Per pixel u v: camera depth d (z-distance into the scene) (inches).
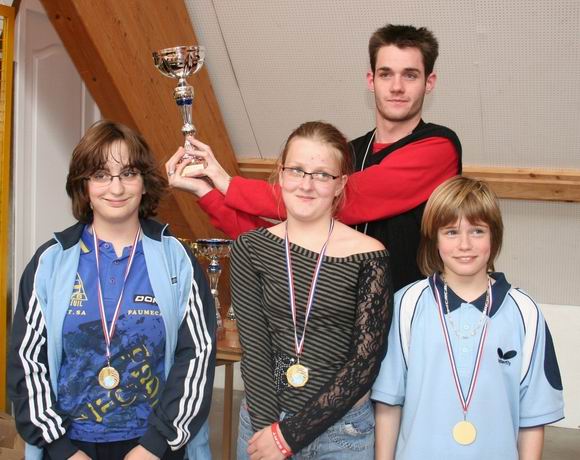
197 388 65.9
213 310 70.6
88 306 64.4
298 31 117.9
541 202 128.3
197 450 68.7
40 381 63.4
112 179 64.7
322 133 67.4
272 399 64.0
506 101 117.4
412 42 81.0
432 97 120.7
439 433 64.4
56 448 62.4
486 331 65.9
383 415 68.1
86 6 93.3
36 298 64.1
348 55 119.4
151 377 65.2
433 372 65.8
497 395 64.6
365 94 124.5
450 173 83.6
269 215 82.7
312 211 66.4
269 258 67.0
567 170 124.1
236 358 89.1
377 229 82.4
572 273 137.8
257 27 118.9
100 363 63.7
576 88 112.4
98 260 65.9
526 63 111.8
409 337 68.0
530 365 65.7
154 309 65.6
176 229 121.1
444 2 107.9
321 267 65.6
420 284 69.2
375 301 64.2
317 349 64.4
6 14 108.8
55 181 123.0
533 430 66.1
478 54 112.8
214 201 85.3
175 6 114.7
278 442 60.8
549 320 144.3
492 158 126.9
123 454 64.2
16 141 114.3
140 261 67.1
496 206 66.9
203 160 86.5
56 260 65.0
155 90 110.0
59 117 122.5
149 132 109.8
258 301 67.3
